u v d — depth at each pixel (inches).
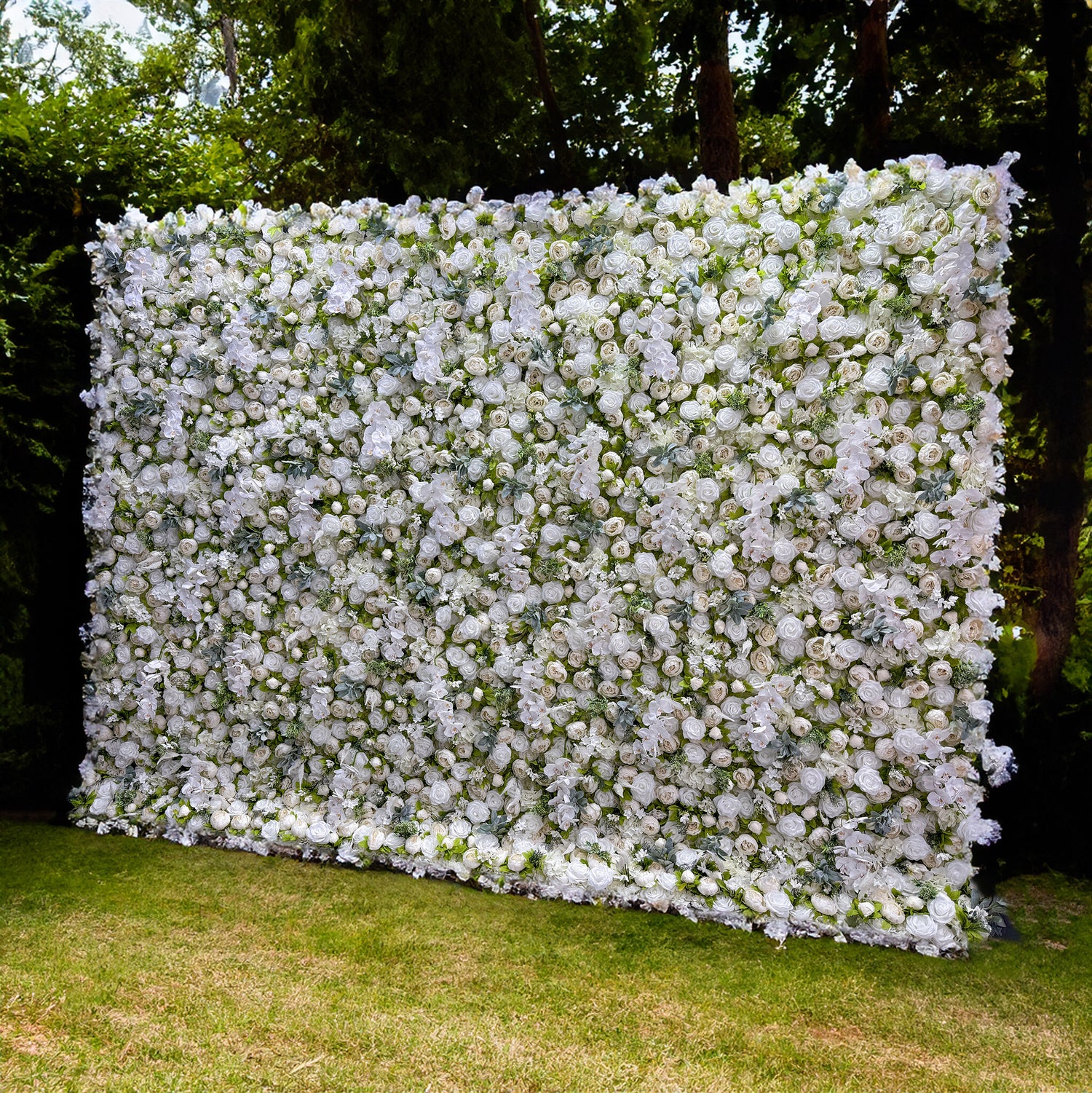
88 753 166.7
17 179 160.6
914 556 124.6
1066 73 159.5
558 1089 88.1
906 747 123.6
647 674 137.3
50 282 160.4
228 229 155.0
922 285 121.4
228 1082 85.4
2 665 163.5
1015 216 161.6
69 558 169.9
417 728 148.2
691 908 132.8
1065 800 146.6
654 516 134.8
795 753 129.0
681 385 132.1
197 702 161.0
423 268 146.6
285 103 397.7
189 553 159.3
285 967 113.3
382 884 141.9
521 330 139.7
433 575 144.4
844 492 124.8
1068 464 152.3
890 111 226.2
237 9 347.9
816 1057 97.2
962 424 122.0
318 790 155.2
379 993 107.4
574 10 369.4
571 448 137.3
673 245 133.3
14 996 99.0
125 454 162.4
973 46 209.8
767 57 239.0
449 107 299.0
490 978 113.0
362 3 275.3
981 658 121.7
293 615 154.6
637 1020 104.0
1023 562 154.6
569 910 134.6
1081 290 154.6
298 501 150.8
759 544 129.0
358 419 150.3
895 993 112.3
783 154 388.2
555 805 141.8
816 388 127.0
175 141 185.5
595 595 138.1
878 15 208.1
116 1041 91.9
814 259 128.2
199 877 142.1
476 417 143.1
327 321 150.7
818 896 128.3
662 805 138.3
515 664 142.9
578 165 354.3
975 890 132.6
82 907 128.6
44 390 159.6
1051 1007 109.4
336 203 373.4
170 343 159.5
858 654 126.0
